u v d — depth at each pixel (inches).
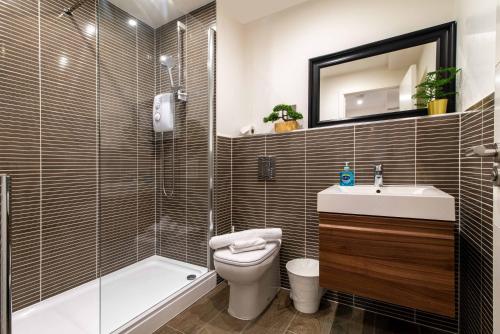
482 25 42.7
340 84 71.6
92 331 51.7
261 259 55.6
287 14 81.0
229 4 78.5
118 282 68.6
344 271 48.0
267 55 84.5
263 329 54.7
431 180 55.1
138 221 78.4
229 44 82.8
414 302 42.3
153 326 54.1
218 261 56.4
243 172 81.0
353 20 70.5
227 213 81.2
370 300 61.1
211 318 58.8
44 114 58.5
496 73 22.3
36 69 57.1
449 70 53.1
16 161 53.7
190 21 77.5
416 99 61.7
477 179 43.3
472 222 45.8
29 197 55.9
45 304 57.5
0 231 22.7
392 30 65.4
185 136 78.7
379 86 66.6
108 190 70.4
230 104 82.9
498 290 21.8
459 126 52.5
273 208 75.4
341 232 48.5
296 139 71.3
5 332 22.8
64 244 62.3
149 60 80.7
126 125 74.9
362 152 62.3
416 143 56.6
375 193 48.9
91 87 68.5
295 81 79.4
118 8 71.9
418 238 42.2
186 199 78.8
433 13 60.9
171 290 64.5
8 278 23.2
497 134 22.0
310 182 69.2
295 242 71.7
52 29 60.0
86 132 67.4
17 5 54.0
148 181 81.6
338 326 55.5
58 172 61.2
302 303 60.7
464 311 49.9
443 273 40.5
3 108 51.8
